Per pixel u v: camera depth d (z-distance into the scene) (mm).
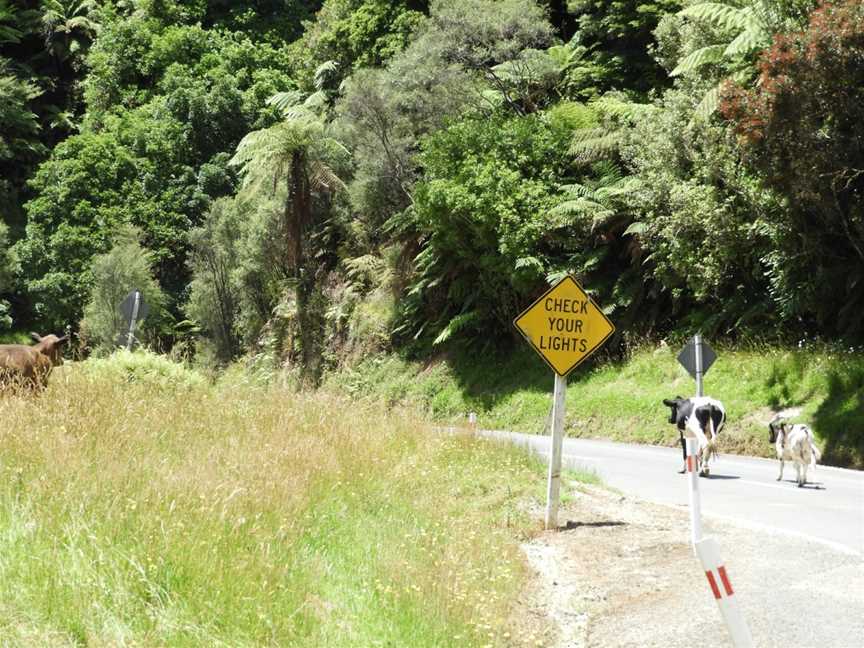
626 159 30328
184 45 72500
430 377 36219
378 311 40312
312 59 58562
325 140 43094
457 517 11203
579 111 33281
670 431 24734
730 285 27812
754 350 25453
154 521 7250
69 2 82688
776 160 20938
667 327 29984
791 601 7984
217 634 6223
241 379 19078
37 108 77688
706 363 20609
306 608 6859
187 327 53750
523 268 31469
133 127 64375
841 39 19312
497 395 32750
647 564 9625
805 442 15133
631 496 13492
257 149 43500
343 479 10922
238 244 48312
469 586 8266
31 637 5508
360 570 8305
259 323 47719
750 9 24312
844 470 18047
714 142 25500
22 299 59312
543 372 32156
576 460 19484
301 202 43125
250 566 7117
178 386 16188
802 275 24266
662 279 28141
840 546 9766
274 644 6312
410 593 7758
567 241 31562
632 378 28281
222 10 81000
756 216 25203
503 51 37312
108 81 72125
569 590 9039
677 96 26984
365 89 39000
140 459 9172
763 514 12094
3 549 6352
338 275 43688
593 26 38844
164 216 59906
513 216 31594
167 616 6191
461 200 32062
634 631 7695
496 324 35094
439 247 35531
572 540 10805
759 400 23391
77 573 6203
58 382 12766
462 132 33906
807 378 22719
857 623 7355
